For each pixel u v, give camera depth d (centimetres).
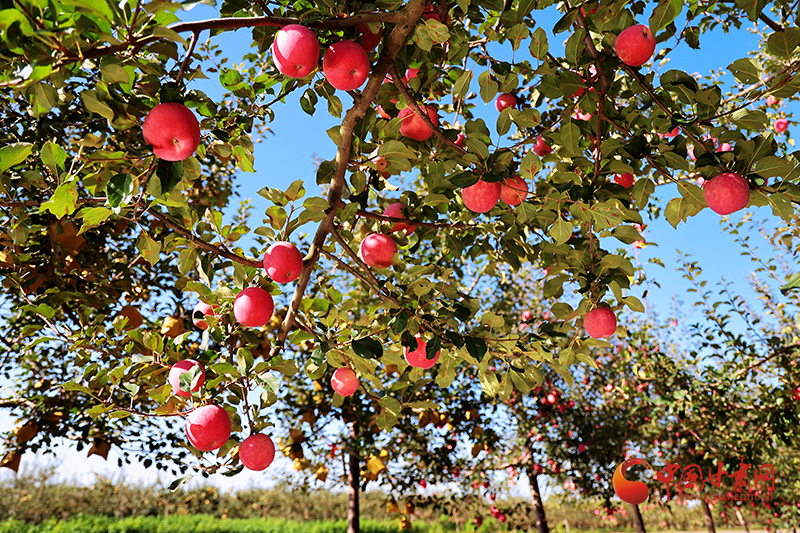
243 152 215
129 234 430
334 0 165
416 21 164
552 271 219
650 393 696
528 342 221
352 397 624
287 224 196
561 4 248
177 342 211
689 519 2338
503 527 1438
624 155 226
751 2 188
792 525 802
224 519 2353
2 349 427
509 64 185
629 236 203
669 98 220
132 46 123
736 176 175
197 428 172
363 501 2577
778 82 172
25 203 199
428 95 266
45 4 110
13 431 413
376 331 223
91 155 146
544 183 238
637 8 236
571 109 202
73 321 375
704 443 624
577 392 898
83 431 409
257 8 189
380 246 228
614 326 209
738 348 546
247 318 189
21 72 116
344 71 163
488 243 269
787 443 492
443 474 746
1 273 273
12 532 1596
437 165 222
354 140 204
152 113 132
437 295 226
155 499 2509
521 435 862
